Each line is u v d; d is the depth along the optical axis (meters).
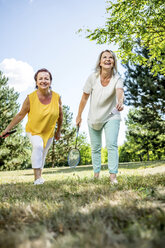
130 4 6.43
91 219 1.44
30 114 4.02
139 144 34.44
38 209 1.81
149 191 2.22
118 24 6.47
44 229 1.26
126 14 6.58
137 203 1.83
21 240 1.13
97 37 6.55
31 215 1.68
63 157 31.83
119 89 3.71
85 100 4.16
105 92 3.79
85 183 3.51
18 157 26.77
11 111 24.61
